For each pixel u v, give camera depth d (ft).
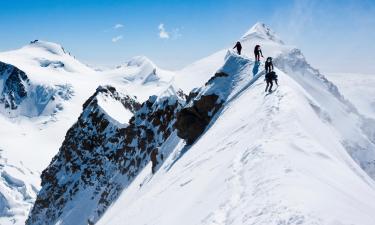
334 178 56.95
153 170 208.33
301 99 112.47
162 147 213.66
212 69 354.13
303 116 91.97
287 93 105.70
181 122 165.68
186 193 82.48
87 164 365.81
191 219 60.75
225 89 165.27
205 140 126.11
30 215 391.86
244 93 141.18
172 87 292.61
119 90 450.30
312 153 66.18
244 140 85.76
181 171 109.09
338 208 41.01
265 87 125.90
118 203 235.61
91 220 293.43
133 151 298.35
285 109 91.09
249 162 63.46
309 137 73.46
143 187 194.70
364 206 47.11
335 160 67.62
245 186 55.83
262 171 57.26
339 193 48.37
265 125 83.87
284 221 39.32
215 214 52.34
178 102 275.59
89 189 341.62
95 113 394.52
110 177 327.67
